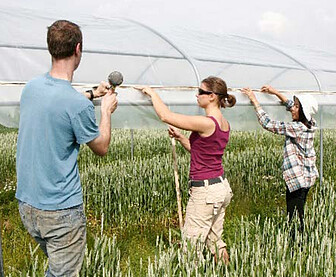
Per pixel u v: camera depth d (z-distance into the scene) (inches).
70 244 118.9
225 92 157.5
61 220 115.8
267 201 271.3
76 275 123.0
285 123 189.8
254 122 194.5
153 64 176.7
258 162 321.1
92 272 149.0
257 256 148.3
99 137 117.9
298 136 190.7
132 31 189.9
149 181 250.2
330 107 232.8
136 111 150.2
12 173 343.0
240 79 201.3
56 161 113.7
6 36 148.6
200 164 156.6
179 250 149.4
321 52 292.8
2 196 277.9
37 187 114.7
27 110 115.6
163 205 243.4
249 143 501.4
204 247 166.4
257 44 247.9
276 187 287.9
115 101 128.9
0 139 474.0
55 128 111.9
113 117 145.6
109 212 230.7
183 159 301.7
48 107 111.5
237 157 327.9
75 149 118.4
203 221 158.7
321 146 266.2
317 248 170.9
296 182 193.6
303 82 228.4
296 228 179.8
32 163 114.7
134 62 174.6
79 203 119.3
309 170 195.5
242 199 265.9
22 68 146.6
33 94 114.8
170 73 177.2
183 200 260.1
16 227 223.0
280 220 210.5
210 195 155.9
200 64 179.6
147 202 244.7
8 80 142.3
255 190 284.4
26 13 174.1
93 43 170.1
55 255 118.9
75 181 118.3
